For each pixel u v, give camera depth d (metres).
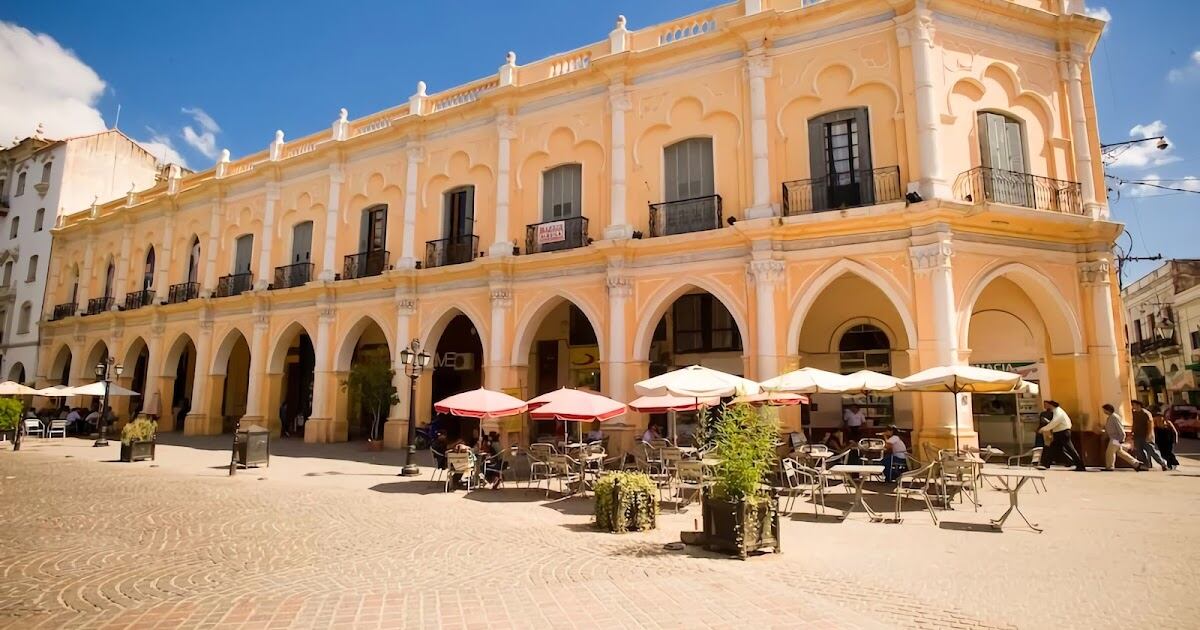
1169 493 10.26
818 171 14.12
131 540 7.52
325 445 20.08
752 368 14.00
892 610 5.06
